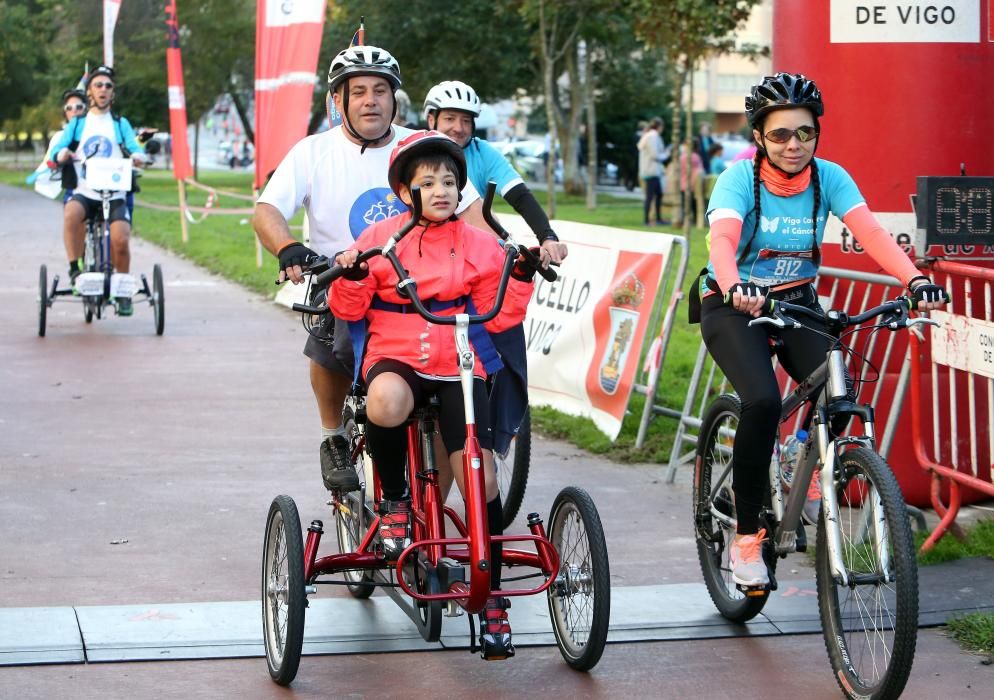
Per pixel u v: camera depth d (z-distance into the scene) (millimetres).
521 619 6168
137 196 45344
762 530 5691
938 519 7773
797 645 5820
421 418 5367
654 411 9461
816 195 5785
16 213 37562
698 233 28969
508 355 5410
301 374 12523
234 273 21094
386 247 5055
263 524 7641
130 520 7688
